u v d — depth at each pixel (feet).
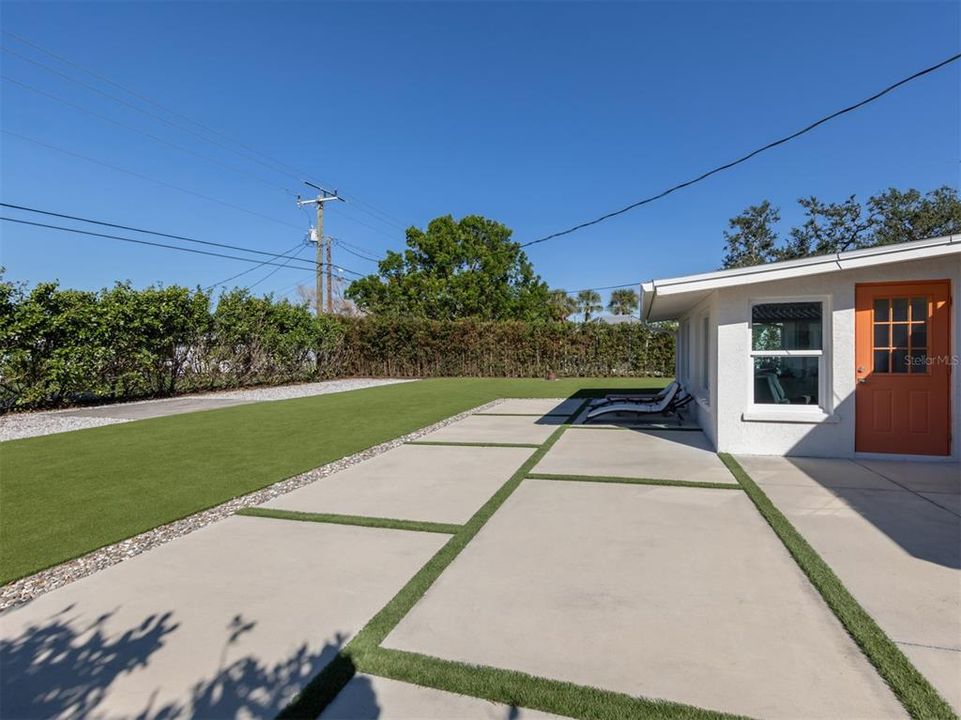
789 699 7.51
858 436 22.26
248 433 30.86
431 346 83.20
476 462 22.98
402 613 10.07
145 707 7.61
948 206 67.67
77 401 44.98
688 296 25.63
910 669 8.05
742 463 21.75
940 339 21.31
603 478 19.75
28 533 14.64
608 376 78.48
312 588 11.22
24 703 7.72
